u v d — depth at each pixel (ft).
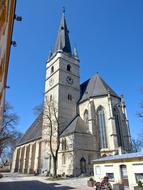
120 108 170.19
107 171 82.48
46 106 166.20
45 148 169.78
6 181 112.88
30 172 184.44
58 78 184.75
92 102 164.76
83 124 161.17
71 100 184.03
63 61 198.08
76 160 131.03
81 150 136.67
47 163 159.02
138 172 69.00
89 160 137.28
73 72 202.39
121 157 77.30
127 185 72.23
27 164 201.98
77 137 139.74
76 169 128.26
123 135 158.61
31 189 76.43
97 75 204.44
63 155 143.02
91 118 155.53
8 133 128.47
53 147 156.87
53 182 101.40
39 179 122.21
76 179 109.40
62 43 214.90
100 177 85.51
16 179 126.52
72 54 218.59
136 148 200.03
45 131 173.88
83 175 125.08
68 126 164.25
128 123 163.84
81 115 175.22
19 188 80.07
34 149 195.00
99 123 158.10
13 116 128.98
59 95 176.55
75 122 158.30
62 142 148.77
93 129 151.64
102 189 61.62
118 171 76.79
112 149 141.59
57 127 147.23
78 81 202.59
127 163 73.82
